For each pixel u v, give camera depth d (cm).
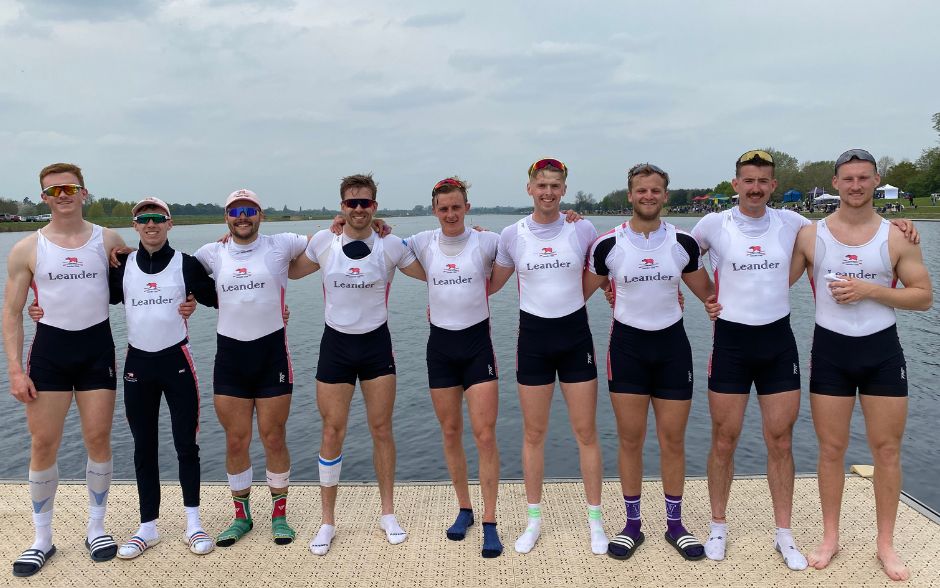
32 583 366
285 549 403
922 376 1270
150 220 389
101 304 399
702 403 1088
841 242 366
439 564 382
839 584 353
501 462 877
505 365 1432
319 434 975
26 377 383
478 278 408
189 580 369
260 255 406
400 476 827
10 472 866
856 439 916
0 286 2891
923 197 9144
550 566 378
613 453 891
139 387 392
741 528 421
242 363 399
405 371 1352
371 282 402
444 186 398
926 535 404
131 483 503
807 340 1602
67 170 388
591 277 402
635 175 380
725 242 387
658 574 368
